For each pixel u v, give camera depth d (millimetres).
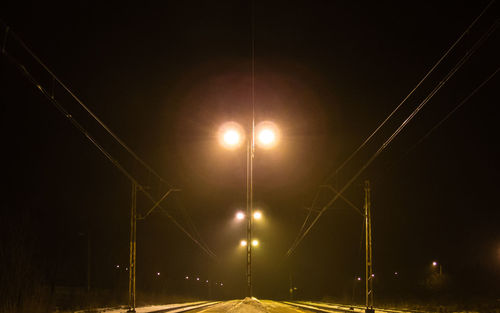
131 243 30578
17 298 24562
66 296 41125
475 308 36219
